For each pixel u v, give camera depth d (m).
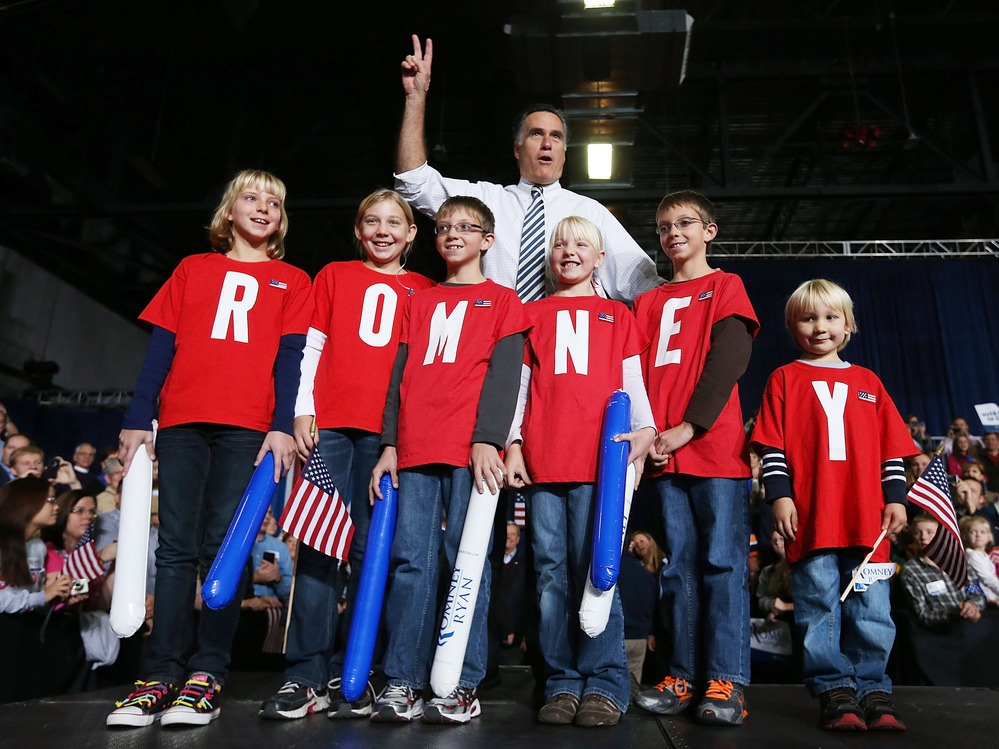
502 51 7.67
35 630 2.55
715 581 1.68
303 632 1.70
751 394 8.16
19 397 9.43
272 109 8.56
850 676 1.67
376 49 7.63
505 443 1.62
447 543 1.64
